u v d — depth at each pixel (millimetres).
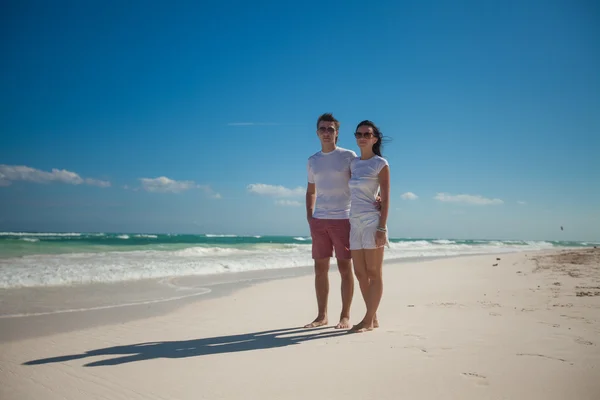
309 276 9508
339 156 4055
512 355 2842
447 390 2252
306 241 38781
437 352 2959
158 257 13039
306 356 2947
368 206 3771
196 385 2408
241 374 2584
